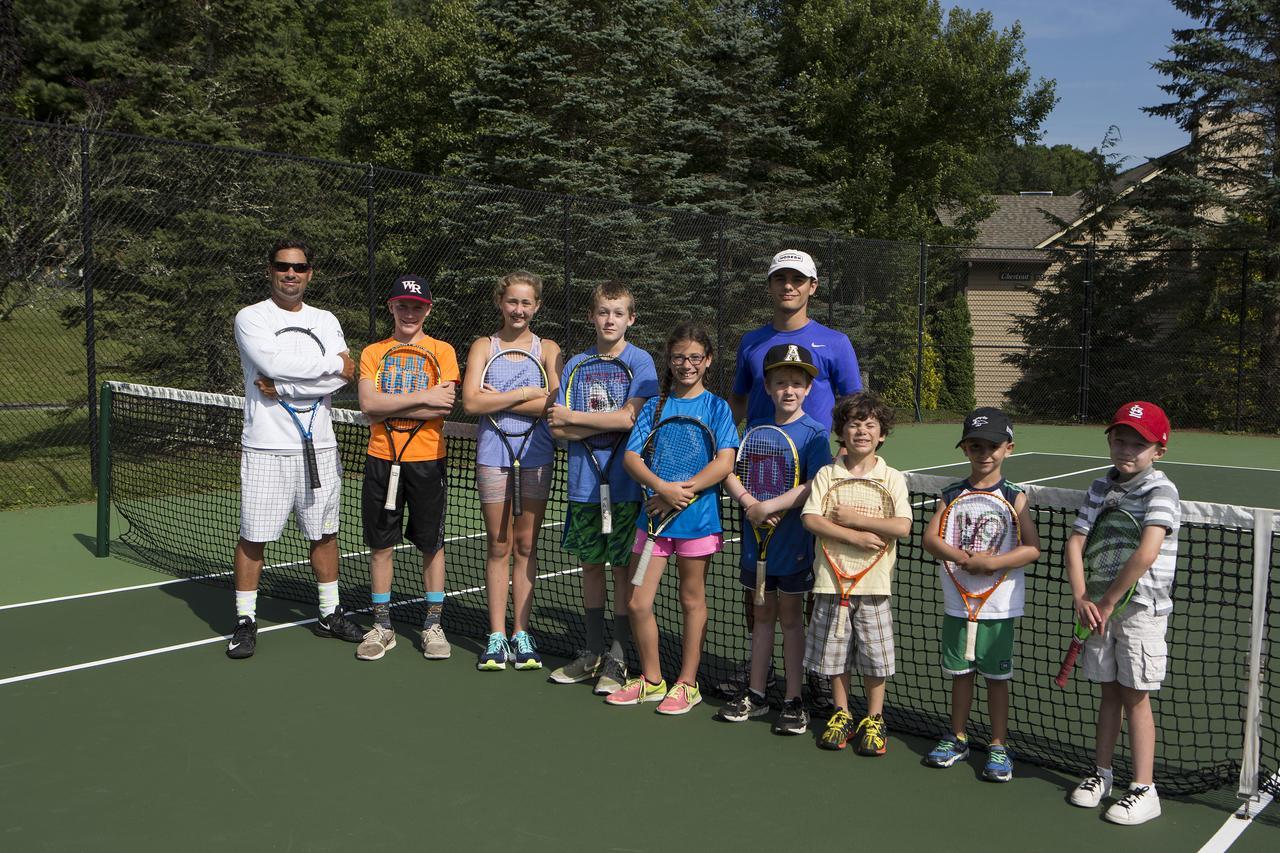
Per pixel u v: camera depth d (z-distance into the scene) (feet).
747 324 52.75
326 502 18.86
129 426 30.27
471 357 17.48
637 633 15.78
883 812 12.43
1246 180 66.18
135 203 37.32
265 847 11.51
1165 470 46.24
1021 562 12.94
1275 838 11.84
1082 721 15.29
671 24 75.61
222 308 38.75
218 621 20.47
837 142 83.66
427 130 69.87
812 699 16.03
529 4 62.95
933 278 67.87
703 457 15.28
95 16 95.91
